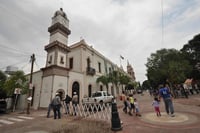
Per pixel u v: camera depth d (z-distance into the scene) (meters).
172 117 7.73
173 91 19.81
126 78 32.06
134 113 10.06
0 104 16.12
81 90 21.20
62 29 20.66
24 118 11.12
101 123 7.52
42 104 17.02
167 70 22.70
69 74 19.62
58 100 10.10
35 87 19.20
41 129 7.32
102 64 30.06
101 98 15.36
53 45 18.89
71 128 6.85
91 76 24.59
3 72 24.00
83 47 23.94
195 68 33.03
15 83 17.16
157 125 6.42
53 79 16.94
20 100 21.38
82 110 10.27
